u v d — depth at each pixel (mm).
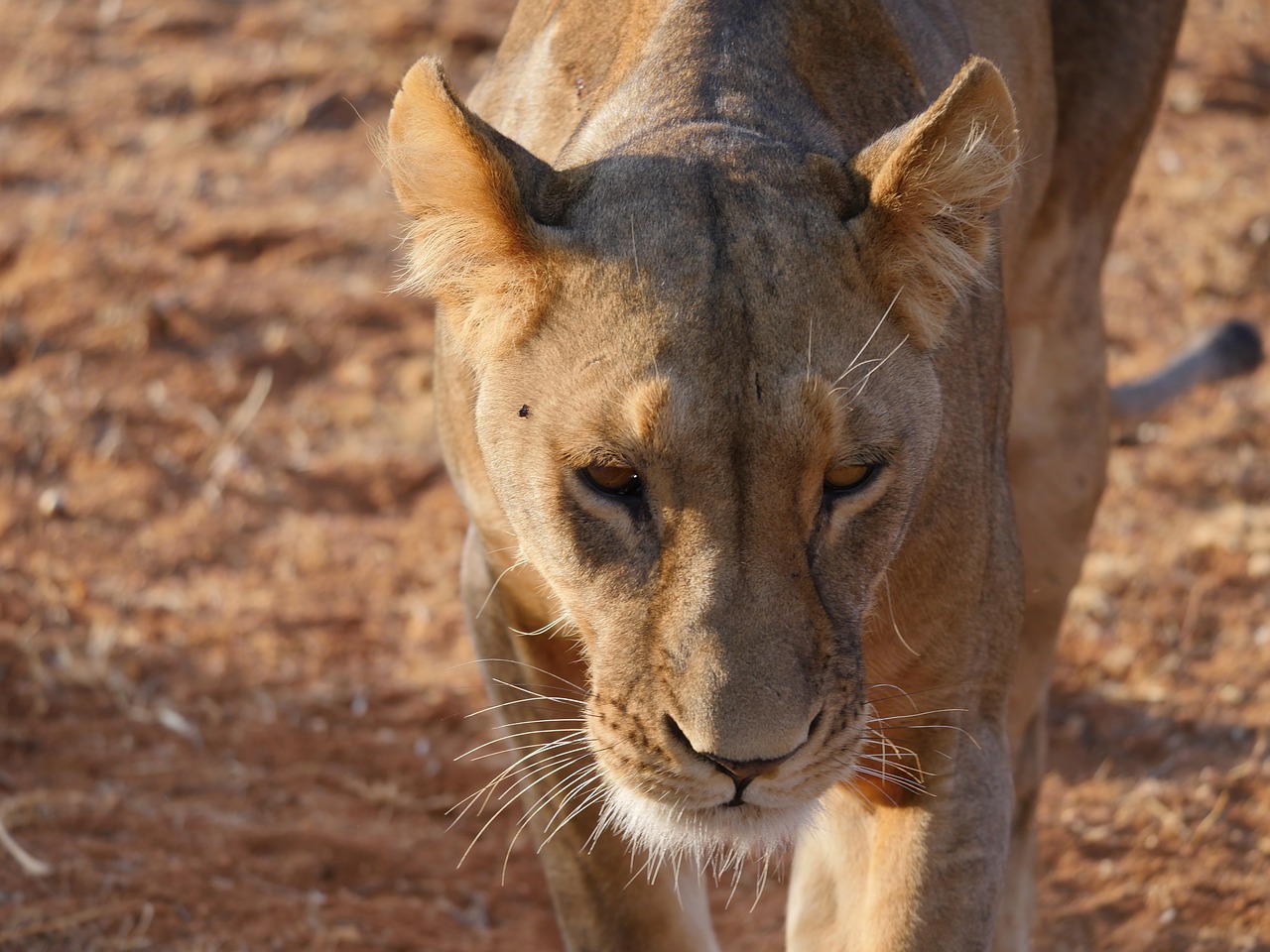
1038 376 8680
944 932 6270
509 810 10273
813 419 5391
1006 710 6789
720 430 5367
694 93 6270
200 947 8633
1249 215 17047
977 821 6355
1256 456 13875
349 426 14195
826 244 5676
